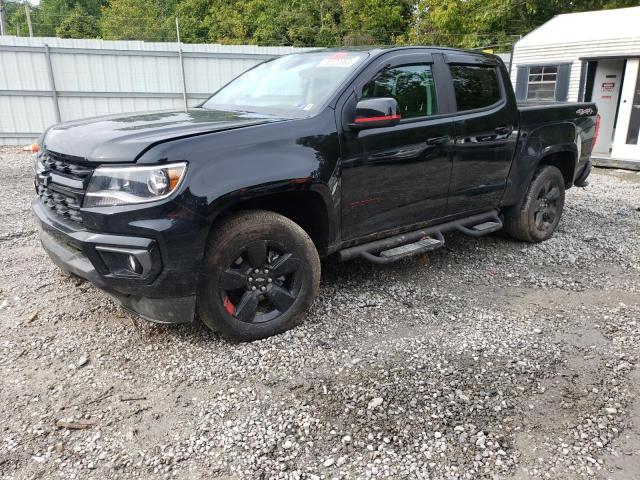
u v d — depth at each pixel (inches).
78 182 116.6
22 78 596.7
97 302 152.8
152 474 89.1
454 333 138.9
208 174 114.6
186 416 103.8
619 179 418.6
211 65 666.2
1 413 103.6
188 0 1582.2
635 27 496.7
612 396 112.5
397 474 89.8
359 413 104.9
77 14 1635.1
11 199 293.7
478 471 90.8
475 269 189.2
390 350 129.1
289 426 101.0
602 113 528.4
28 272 176.1
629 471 91.4
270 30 1370.6
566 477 89.8
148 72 643.5
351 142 139.0
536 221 214.5
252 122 129.0
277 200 136.3
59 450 94.0
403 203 156.9
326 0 1343.5
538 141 200.5
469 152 172.2
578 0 971.3
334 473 89.8
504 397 111.1
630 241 229.0
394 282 174.2
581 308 157.0
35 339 132.0
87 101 629.9
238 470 90.2
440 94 165.2
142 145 110.9
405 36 1191.6
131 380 115.6
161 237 110.2
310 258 135.6
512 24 1034.1
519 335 138.4
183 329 137.3
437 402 108.7
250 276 127.6
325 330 138.5
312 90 146.8
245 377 116.6
